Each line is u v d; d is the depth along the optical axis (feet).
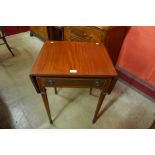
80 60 3.37
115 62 6.23
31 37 9.77
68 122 4.51
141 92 5.63
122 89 5.86
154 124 4.16
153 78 5.13
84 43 4.13
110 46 5.19
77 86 3.29
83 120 4.58
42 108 4.91
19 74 6.40
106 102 5.23
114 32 4.89
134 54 5.42
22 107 4.91
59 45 3.96
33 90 5.59
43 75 2.95
